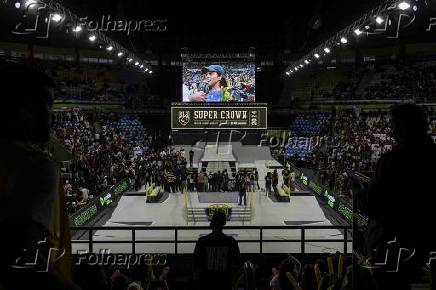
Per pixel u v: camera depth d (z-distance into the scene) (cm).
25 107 136
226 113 4800
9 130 133
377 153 4112
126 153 4309
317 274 784
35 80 139
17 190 120
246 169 3816
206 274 579
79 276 480
